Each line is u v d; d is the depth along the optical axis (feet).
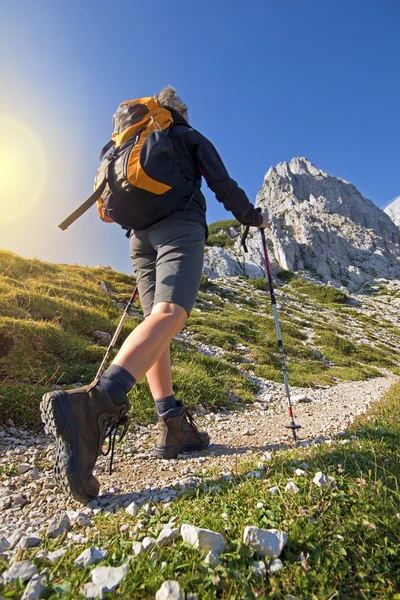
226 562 4.73
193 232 7.81
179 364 27.02
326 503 6.06
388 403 17.72
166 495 7.37
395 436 10.51
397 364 67.41
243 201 8.71
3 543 5.71
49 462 10.18
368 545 5.15
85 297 38.24
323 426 15.40
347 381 42.42
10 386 14.37
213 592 4.19
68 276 48.62
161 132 7.10
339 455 8.55
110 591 4.21
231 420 18.20
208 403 20.99
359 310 149.48
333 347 68.03
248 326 63.77
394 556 4.99
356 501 6.18
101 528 6.09
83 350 21.47
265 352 43.16
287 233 287.07
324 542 5.15
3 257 42.14
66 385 17.52
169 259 7.65
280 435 14.02
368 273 268.21
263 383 31.53
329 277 241.55
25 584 4.45
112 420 6.62
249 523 5.62
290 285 191.62
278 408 22.79
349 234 304.50
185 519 5.82
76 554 5.16
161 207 7.45
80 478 6.34
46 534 6.00
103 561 4.85
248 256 225.35
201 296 90.48
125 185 7.00
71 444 6.25
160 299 7.40
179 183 7.50
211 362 29.96
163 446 10.36
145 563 4.68
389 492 6.56
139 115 7.68
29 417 13.16
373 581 4.61
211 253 201.36
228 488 7.09
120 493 7.86
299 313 110.11
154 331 6.88
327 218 327.88
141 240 9.16
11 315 24.09
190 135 8.03
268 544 4.86
